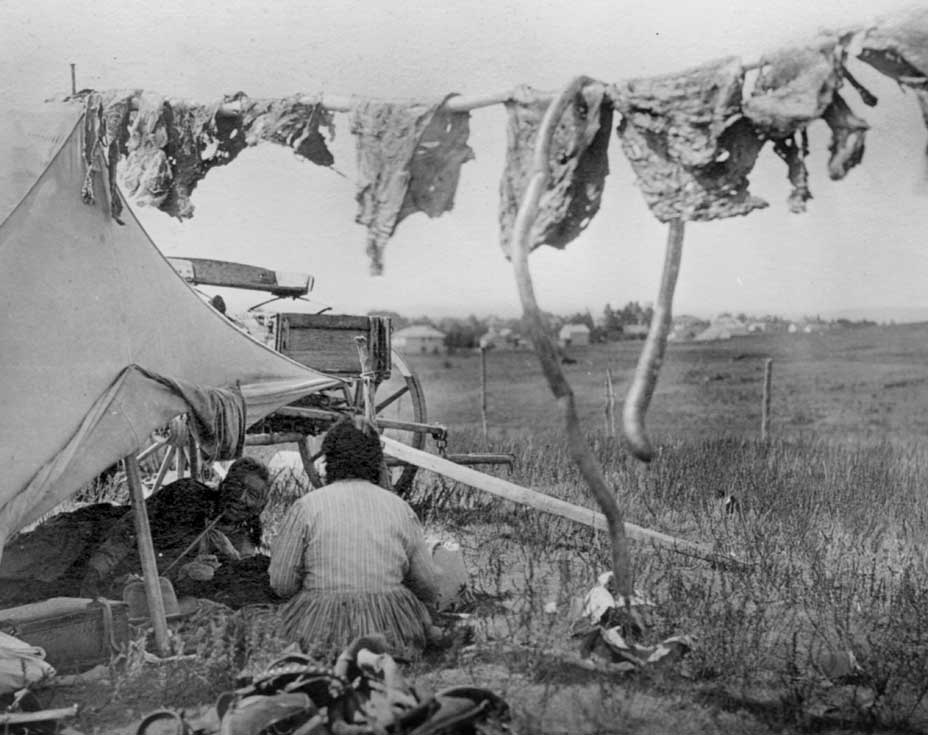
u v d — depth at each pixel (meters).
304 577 4.15
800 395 29.02
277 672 3.40
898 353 33.59
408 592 4.18
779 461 9.91
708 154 3.13
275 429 6.59
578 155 3.32
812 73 3.03
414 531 4.26
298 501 4.23
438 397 36.97
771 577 5.51
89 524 5.18
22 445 4.00
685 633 4.38
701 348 37.59
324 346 6.53
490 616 4.80
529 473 8.96
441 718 3.29
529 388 38.06
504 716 3.44
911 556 6.08
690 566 5.96
